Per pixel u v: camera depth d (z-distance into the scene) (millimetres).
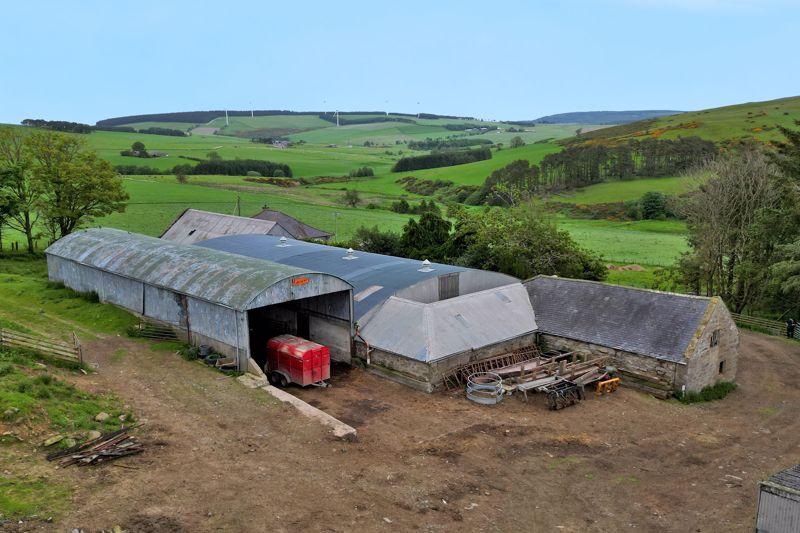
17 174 51406
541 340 31422
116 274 33250
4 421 17500
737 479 19344
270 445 19297
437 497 17109
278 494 16422
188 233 55344
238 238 44469
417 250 55406
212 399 22484
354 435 20562
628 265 61312
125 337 29609
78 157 54781
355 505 16250
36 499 14773
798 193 43406
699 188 49062
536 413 24094
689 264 47875
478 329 28828
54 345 24641
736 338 29312
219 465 17703
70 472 16328
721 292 48469
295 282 27062
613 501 17688
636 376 27609
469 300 30375
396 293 30297
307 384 25750
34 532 13492
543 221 49000
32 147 53312
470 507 16750
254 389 23750
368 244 58844
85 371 24078
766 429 23719
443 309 28578
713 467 20156
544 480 18703
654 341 27531
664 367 26781
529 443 21266
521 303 32688
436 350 26203
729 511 17312
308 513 15648
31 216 70688
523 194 55625
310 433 20391
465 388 26547
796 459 20969
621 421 23719
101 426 19312
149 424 19938
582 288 32781
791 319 39938
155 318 31109
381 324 28703
